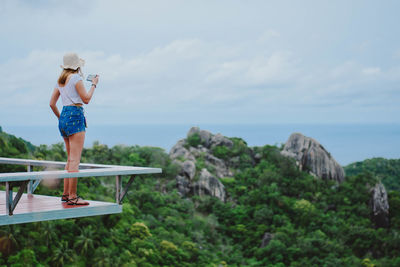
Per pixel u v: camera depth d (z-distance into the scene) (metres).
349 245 82.69
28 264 43.28
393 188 130.62
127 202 73.19
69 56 6.01
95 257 50.91
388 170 144.50
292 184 102.94
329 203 98.88
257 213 88.19
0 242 44.88
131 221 66.50
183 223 76.00
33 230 49.66
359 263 74.12
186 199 91.06
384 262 76.06
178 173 97.50
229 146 118.94
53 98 6.20
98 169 5.97
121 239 58.81
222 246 76.50
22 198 6.73
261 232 82.12
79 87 5.86
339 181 111.44
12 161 7.27
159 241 64.44
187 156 108.56
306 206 91.38
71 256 49.12
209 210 92.12
